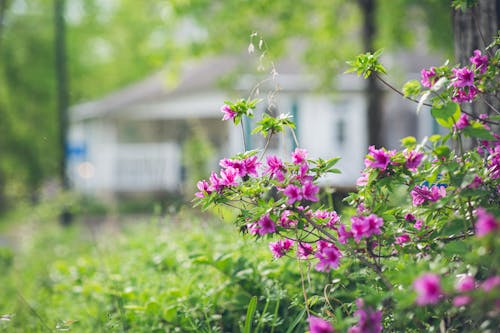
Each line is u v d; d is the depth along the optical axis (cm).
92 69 3259
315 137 2370
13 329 483
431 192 346
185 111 2609
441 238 332
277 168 343
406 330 321
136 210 2089
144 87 2873
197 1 1523
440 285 237
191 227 711
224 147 2414
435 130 2170
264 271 450
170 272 589
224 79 1661
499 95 399
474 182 313
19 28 2652
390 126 2161
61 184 1731
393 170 331
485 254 265
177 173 2667
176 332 440
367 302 271
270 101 399
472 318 287
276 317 413
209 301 447
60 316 567
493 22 458
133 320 465
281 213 334
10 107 2716
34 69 2688
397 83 1622
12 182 1759
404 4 1438
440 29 1409
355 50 1662
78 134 2942
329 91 1744
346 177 2172
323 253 331
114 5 3181
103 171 2825
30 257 986
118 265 698
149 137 2889
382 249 363
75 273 715
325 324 276
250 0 1443
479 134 306
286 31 1565
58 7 1917
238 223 346
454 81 345
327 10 1608
